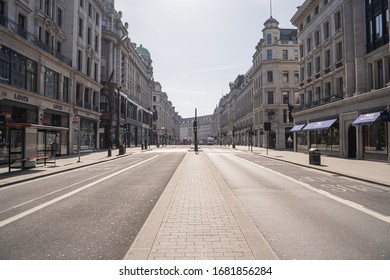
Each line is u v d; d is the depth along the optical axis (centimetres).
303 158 2592
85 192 970
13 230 556
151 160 2462
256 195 916
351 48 2508
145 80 8312
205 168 1670
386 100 1966
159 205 718
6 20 2083
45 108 2544
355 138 2536
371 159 2198
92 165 2023
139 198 867
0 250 452
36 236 520
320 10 3186
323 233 535
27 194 943
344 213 687
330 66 2952
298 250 450
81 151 3494
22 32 2297
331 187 1074
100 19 4284
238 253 422
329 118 2828
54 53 2842
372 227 573
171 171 1605
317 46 3297
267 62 5638
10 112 2092
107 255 430
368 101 2175
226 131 12362
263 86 5703
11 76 2109
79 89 3500
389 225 589
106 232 542
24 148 1633
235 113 10112
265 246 446
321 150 3058
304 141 3584
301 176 1402
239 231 521
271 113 4403
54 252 443
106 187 1073
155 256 412
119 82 5212
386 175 1340
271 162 2298
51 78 2748
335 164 1923
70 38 3212
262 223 603
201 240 474
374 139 2161
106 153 3469
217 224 564
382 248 459
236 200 783
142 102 7719
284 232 542
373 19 2259
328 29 3058
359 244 477
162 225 557
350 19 2523
